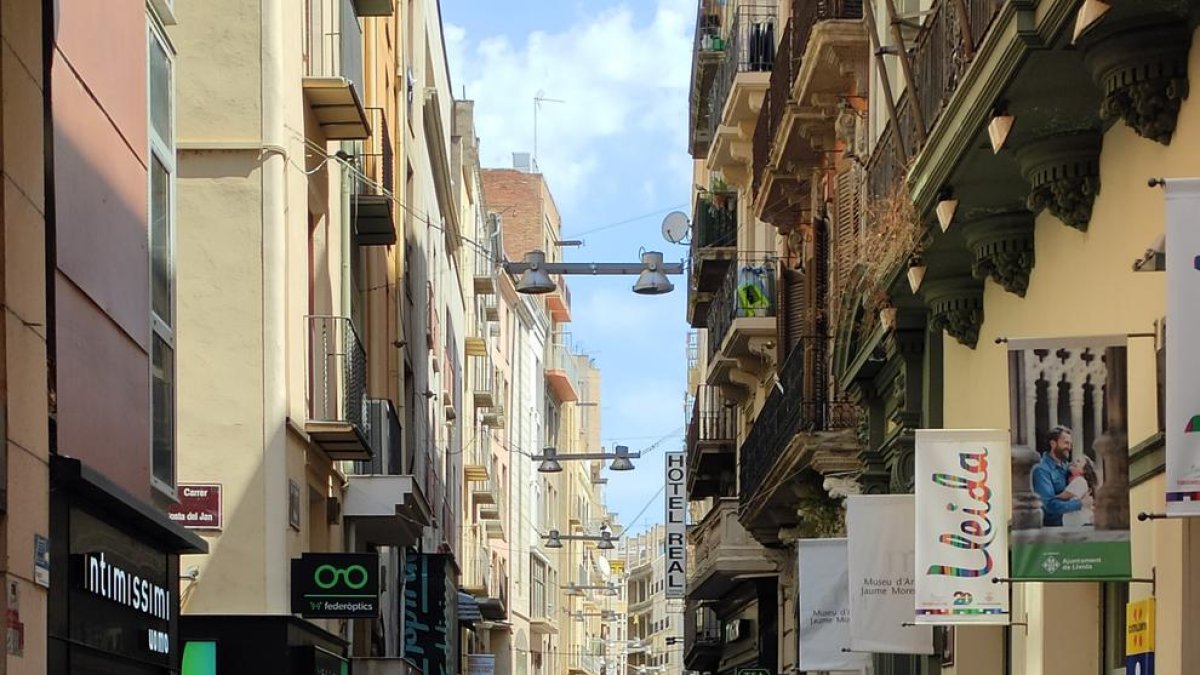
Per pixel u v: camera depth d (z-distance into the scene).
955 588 12.16
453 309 42.44
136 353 12.09
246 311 16.25
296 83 17.28
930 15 13.96
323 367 18.33
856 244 18.86
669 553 47.12
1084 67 10.53
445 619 28.41
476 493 48.91
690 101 36.34
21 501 8.75
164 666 12.43
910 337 16.81
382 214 21.92
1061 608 12.54
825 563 18.92
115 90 11.66
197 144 16.33
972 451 12.26
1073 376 10.20
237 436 16.11
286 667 15.66
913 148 14.78
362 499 20.16
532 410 67.75
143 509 11.16
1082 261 11.78
